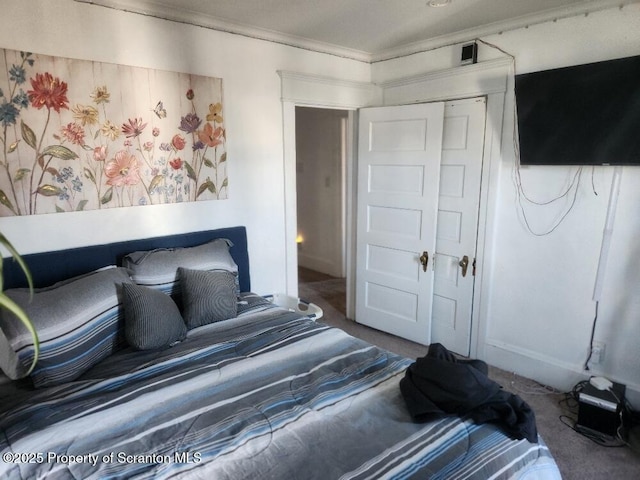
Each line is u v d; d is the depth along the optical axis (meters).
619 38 2.23
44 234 2.09
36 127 2.00
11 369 1.62
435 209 3.09
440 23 2.65
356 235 3.69
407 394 1.53
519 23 2.55
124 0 2.17
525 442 1.37
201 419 1.42
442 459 1.26
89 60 2.12
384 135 3.28
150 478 1.17
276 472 1.19
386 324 3.58
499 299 2.92
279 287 3.16
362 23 2.64
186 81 2.47
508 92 2.67
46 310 1.71
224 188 2.74
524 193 2.69
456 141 2.97
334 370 1.77
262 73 2.81
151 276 2.24
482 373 1.55
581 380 2.58
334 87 3.20
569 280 2.57
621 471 2.00
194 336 2.09
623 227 2.33
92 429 1.37
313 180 5.35
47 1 1.97
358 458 1.24
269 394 1.58
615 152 2.23
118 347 1.95
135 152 2.33
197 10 2.39
